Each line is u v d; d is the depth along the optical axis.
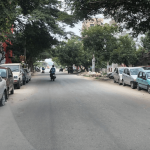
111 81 24.23
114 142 4.46
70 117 6.75
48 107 8.52
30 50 27.20
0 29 12.56
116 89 15.55
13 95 12.43
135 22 12.72
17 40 24.36
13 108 8.41
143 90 14.88
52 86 18.09
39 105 9.01
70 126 5.71
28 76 23.44
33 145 4.32
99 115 7.02
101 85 18.95
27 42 24.89
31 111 7.77
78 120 6.36
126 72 17.92
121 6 11.12
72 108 8.25
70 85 18.89
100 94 12.57
